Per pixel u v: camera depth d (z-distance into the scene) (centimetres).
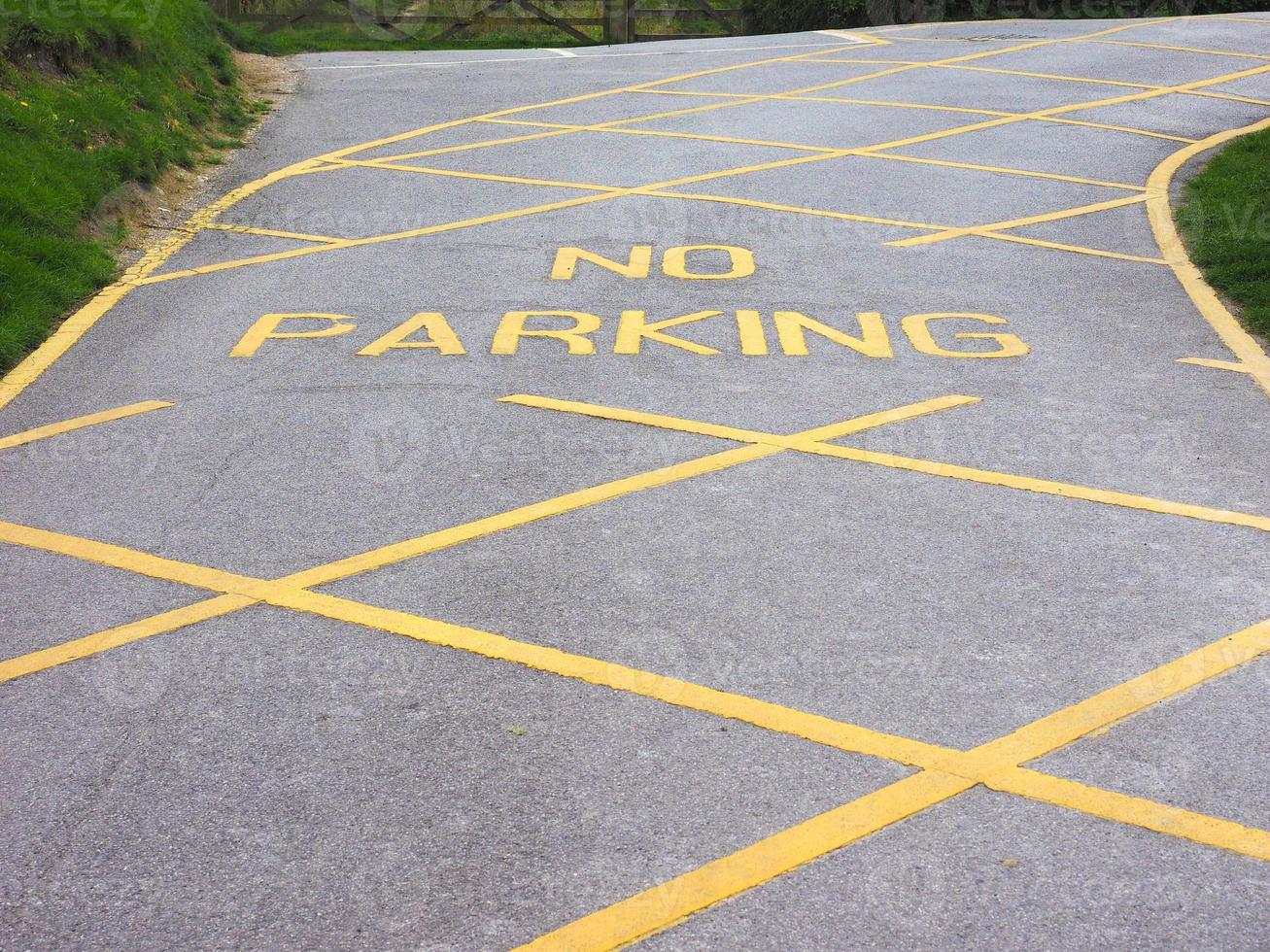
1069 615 483
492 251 984
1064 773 395
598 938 333
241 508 577
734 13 2795
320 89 1706
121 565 528
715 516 564
